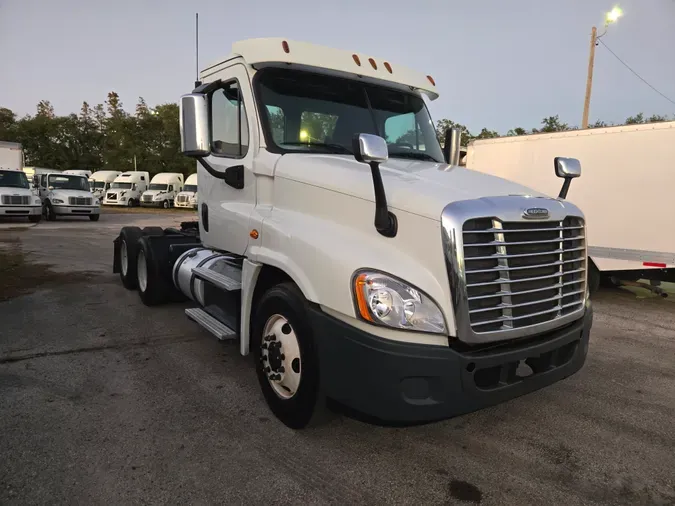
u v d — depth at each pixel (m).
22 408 3.77
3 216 20.92
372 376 2.82
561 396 4.41
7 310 6.50
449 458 3.32
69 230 18.69
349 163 3.62
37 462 3.08
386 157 2.92
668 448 3.54
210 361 4.89
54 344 5.24
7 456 3.13
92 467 3.05
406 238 2.97
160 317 6.38
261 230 3.83
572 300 3.48
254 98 4.06
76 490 2.83
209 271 4.85
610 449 3.51
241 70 4.23
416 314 2.79
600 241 8.63
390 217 3.03
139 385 4.27
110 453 3.21
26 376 4.37
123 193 39.22
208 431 3.53
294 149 4.04
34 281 8.41
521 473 3.18
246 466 3.12
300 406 3.36
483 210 2.88
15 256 11.20
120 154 59.06
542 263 3.16
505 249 2.94
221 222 4.59
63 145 66.50
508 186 3.46
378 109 4.53
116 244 8.48
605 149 8.52
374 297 2.81
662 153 7.91
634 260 8.29
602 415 4.04
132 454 3.21
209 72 4.79
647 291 9.73
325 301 3.04
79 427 3.52
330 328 3.03
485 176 3.77
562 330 3.40
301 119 4.16
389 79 4.58
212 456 3.22
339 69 4.31
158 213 33.06
